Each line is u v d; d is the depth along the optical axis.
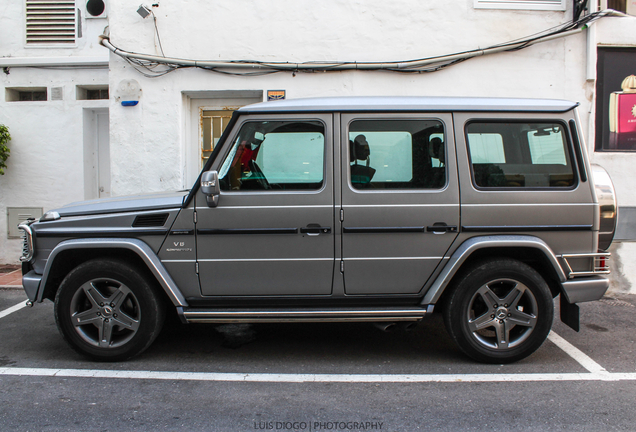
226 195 3.61
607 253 3.72
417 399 3.23
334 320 3.68
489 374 3.64
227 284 3.67
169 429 2.83
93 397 3.24
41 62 7.66
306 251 3.62
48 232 3.71
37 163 7.81
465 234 3.63
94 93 7.99
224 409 3.08
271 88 6.79
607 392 3.35
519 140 3.69
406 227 3.61
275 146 3.65
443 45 6.73
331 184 3.61
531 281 3.63
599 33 6.62
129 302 3.81
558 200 3.64
